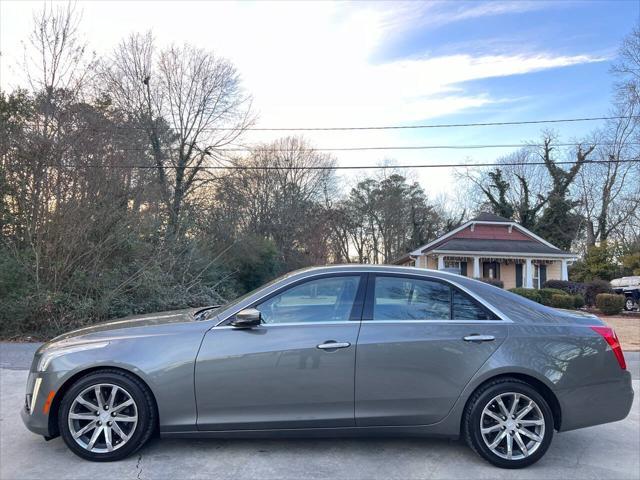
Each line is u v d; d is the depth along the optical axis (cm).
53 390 395
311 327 407
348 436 406
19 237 1132
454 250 2898
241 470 383
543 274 3120
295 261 4091
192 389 394
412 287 429
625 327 1484
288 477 373
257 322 402
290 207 4341
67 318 1057
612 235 3831
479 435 397
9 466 387
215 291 1741
